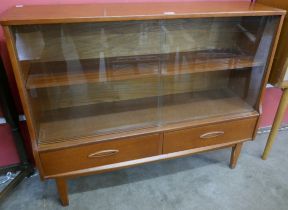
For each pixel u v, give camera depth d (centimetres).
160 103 161
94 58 139
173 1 145
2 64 129
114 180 166
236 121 149
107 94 154
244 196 154
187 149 150
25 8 117
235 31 150
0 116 149
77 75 128
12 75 140
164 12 114
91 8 122
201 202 151
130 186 162
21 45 109
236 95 170
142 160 143
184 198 153
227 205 149
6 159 167
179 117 147
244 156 187
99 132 133
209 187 161
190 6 133
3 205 148
